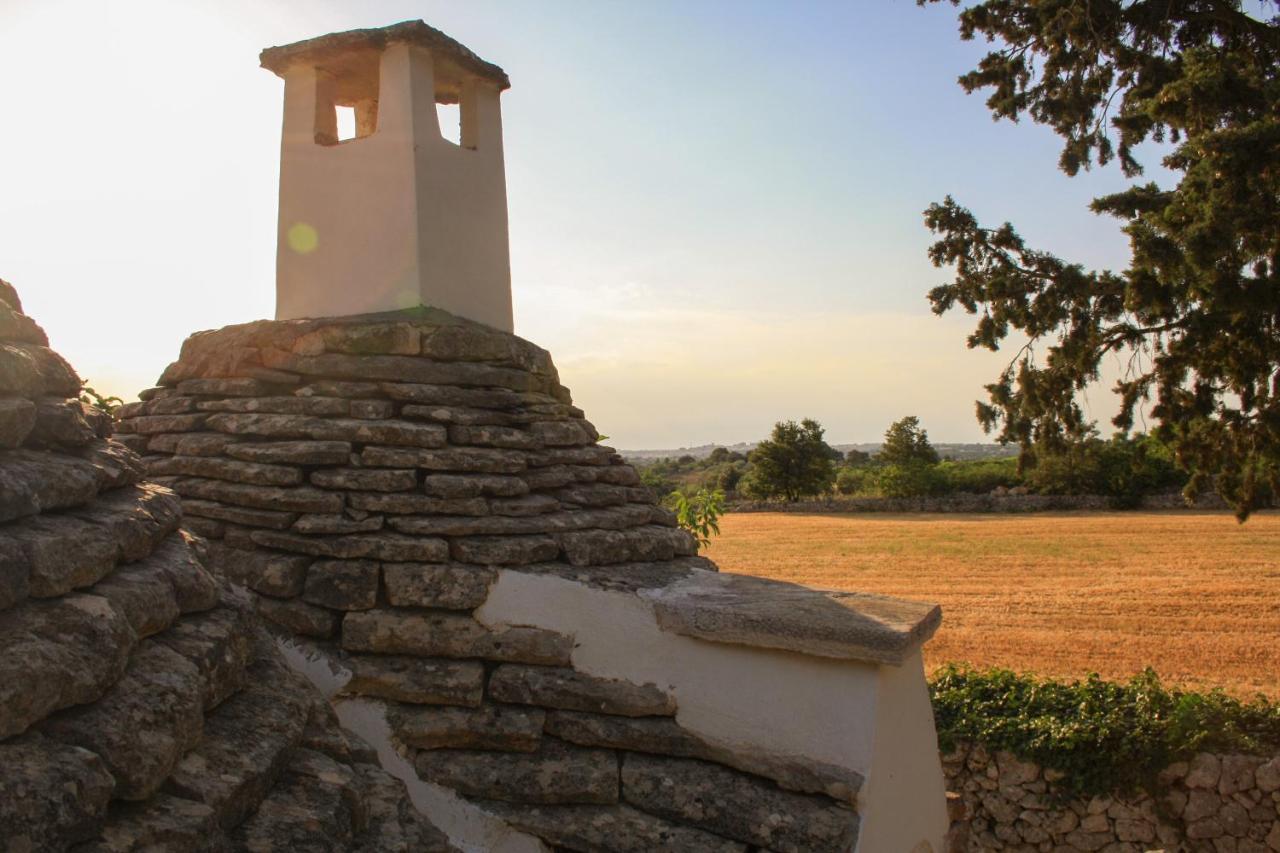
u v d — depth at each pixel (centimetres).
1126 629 1859
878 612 419
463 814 420
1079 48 1323
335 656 445
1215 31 1316
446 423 504
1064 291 1294
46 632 250
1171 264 1056
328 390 504
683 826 409
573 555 477
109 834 232
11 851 203
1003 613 2080
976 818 934
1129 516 4347
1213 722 892
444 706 438
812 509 5244
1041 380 1352
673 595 445
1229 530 3697
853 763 396
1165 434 1328
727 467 7131
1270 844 832
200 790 266
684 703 428
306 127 594
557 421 555
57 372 338
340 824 302
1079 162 1390
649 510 560
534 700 439
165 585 310
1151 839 872
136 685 270
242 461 489
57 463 303
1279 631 1806
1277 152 963
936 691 1007
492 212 618
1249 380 1224
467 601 450
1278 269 1057
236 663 331
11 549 255
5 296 335
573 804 421
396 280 557
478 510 474
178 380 554
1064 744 898
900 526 4228
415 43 563
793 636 403
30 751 227
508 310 626
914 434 5981
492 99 631
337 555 454
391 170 562
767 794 407
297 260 591
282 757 313
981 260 1356
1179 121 1114
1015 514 4700
